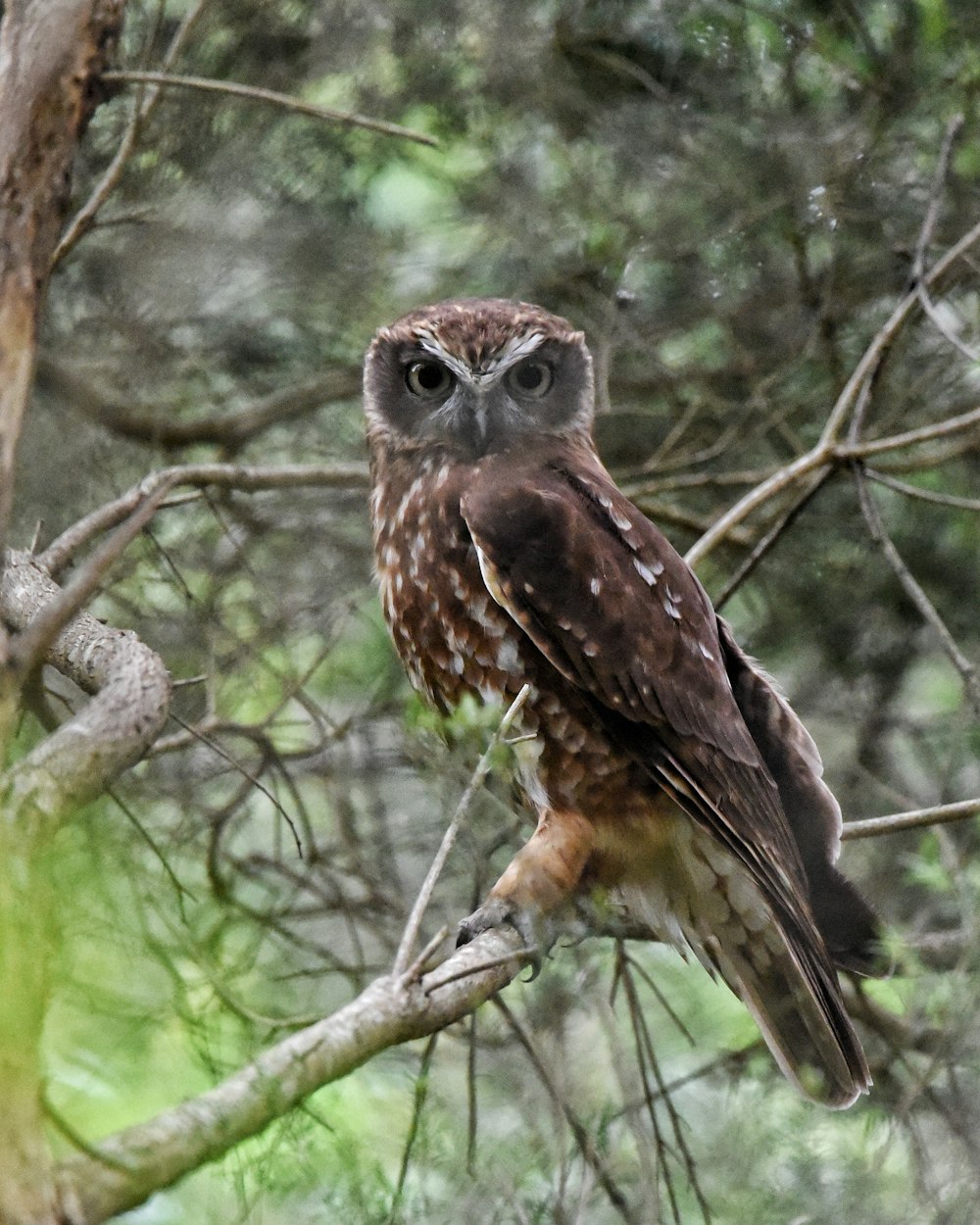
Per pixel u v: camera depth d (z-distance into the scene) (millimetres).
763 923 9484
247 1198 6793
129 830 7812
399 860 10977
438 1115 8625
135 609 10734
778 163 11625
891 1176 9109
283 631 11211
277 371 12414
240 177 11336
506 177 12078
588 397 10641
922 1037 9852
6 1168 4598
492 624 9602
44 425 11016
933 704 13297
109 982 6305
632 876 9562
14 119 5738
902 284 11953
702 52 11797
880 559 12766
